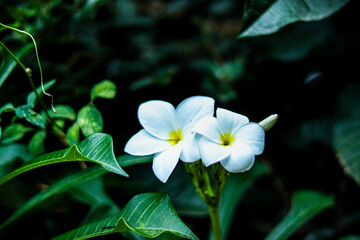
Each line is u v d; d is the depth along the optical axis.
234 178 0.72
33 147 0.61
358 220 0.82
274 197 0.96
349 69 0.83
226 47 0.97
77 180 0.59
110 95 0.58
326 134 0.86
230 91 0.84
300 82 0.90
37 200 0.60
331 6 0.54
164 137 0.54
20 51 0.63
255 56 0.93
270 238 0.68
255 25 0.54
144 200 0.54
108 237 0.64
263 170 0.74
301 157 0.92
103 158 0.51
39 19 0.68
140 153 0.53
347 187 0.86
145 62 0.89
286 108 0.91
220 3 1.07
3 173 0.63
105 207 0.65
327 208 0.93
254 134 0.53
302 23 0.85
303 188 0.92
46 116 0.60
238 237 0.92
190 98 0.55
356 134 0.74
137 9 1.01
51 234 0.70
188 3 1.00
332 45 0.82
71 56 0.79
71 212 0.71
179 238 0.59
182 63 0.93
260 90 0.91
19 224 0.69
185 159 0.52
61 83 0.76
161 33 0.96
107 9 0.83
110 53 0.85
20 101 0.72
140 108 0.55
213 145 0.52
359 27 0.80
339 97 0.80
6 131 0.60
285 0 0.55
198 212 0.69
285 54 0.84
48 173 0.71
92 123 0.58
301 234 0.95
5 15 0.68
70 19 0.73
